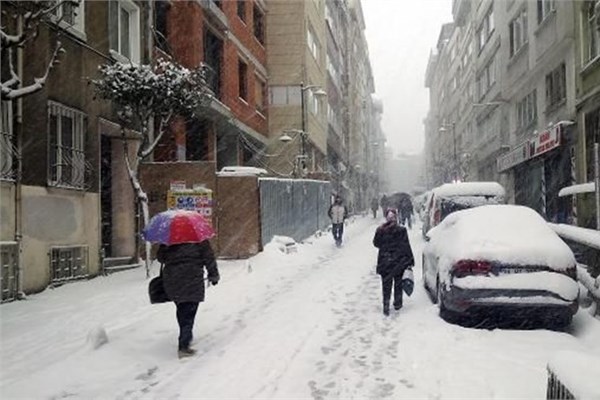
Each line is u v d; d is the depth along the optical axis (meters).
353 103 63.50
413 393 5.46
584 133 17.95
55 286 11.48
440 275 8.40
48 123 11.52
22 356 6.81
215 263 7.10
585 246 9.84
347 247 20.33
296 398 5.40
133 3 15.70
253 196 15.66
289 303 10.02
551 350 6.75
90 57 13.31
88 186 12.93
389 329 8.00
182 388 5.73
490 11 34.91
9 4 10.23
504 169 28.62
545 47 20.86
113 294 10.58
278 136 31.58
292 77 31.78
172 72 12.33
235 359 6.69
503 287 7.53
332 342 7.37
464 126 51.47
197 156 22.52
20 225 10.44
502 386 5.55
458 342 7.14
